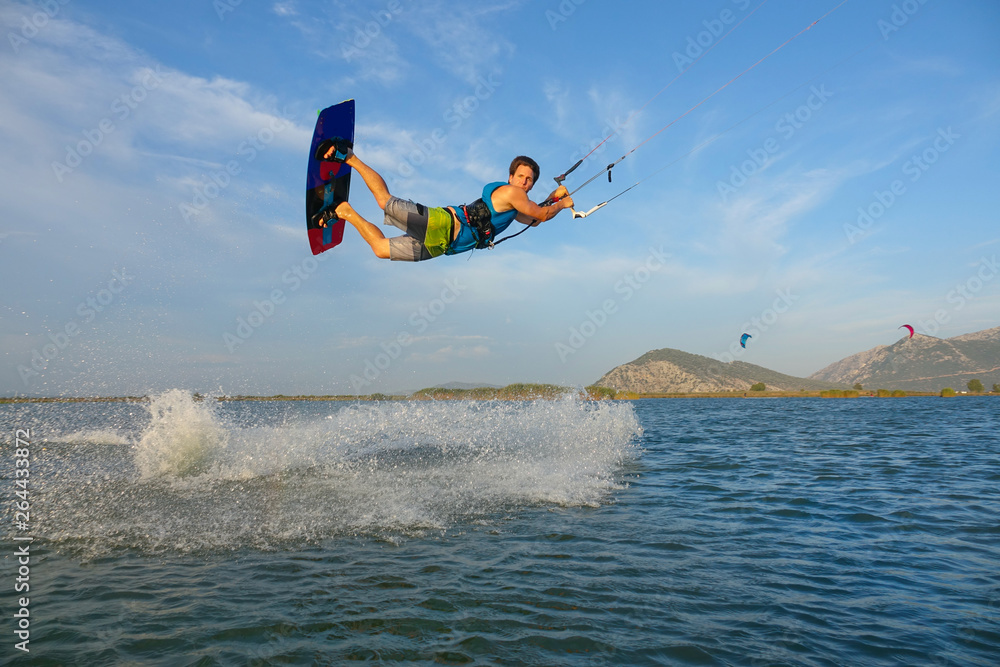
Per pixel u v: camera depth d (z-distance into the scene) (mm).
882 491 10109
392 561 5980
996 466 13164
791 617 4707
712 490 10156
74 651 4047
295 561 5945
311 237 5309
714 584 5441
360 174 4789
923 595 5199
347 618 4602
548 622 4566
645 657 4012
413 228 4676
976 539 7031
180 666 3850
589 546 6605
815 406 60562
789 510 8578
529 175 5035
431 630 4406
